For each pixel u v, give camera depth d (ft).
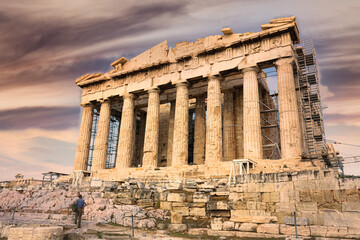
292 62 97.76
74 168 133.90
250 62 103.19
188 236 45.52
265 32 101.35
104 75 142.51
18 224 49.11
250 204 50.24
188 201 58.70
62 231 42.93
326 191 44.60
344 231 39.78
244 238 43.29
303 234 41.75
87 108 144.97
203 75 111.65
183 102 114.42
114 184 74.74
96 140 133.69
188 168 99.76
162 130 157.79
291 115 90.94
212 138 102.06
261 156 93.50
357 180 42.57
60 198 72.74
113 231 46.96
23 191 91.50
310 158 88.28
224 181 72.95
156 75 125.59
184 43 123.13
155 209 61.57
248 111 97.91
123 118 128.47
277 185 49.29
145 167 111.86
